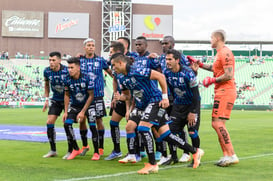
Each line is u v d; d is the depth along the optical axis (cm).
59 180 566
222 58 694
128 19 5588
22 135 1284
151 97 645
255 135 1373
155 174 620
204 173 631
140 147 824
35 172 633
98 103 869
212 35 715
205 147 1010
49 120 822
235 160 702
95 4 5594
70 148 809
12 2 5488
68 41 5591
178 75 688
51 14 5538
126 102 781
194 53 6731
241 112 3656
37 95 4616
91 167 695
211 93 4981
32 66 5191
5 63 5153
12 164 716
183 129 763
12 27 5484
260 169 672
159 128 660
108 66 884
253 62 5578
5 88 4666
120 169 676
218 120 709
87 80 788
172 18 5631
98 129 872
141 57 830
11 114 2850
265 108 4303
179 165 715
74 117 809
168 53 679
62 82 816
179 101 722
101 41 5606
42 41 5544
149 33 5619
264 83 5119
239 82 5172
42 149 936
